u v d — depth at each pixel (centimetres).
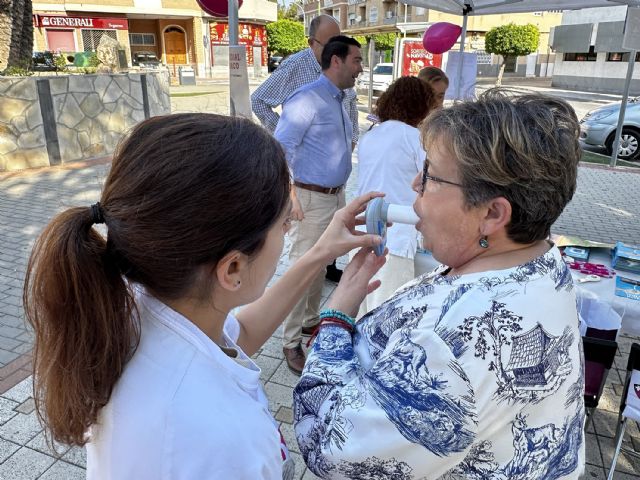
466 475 83
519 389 80
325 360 104
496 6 588
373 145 252
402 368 84
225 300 75
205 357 68
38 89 727
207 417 63
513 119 82
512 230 88
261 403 77
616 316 217
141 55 2777
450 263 97
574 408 91
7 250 457
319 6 4638
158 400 64
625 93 879
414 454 82
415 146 241
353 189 670
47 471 215
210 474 62
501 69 2686
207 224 65
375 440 84
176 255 65
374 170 250
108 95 840
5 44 788
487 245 91
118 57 1230
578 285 232
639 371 209
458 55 693
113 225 65
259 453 65
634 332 221
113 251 67
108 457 67
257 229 69
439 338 81
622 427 212
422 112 248
